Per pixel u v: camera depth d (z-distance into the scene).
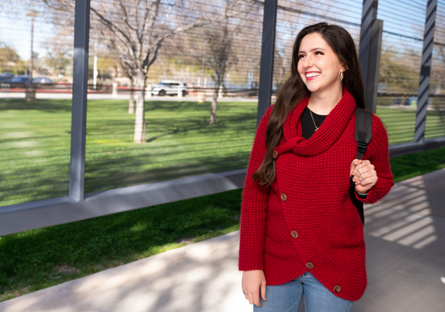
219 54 5.65
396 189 6.03
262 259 1.45
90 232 3.99
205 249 3.63
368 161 1.32
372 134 1.38
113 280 3.00
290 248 1.41
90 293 2.80
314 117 1.44
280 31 5.65
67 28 4.66
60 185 5.11
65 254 3.45
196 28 5.48
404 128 9.06
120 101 8.34
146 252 3.60
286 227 1.41
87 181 5.05
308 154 1.34
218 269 3.24
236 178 4.62
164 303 2.70
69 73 4.86
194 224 4.36
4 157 5.79
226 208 4.99
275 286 1.45
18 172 5.33
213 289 2.92
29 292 2.85
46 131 7.32
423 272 3.37
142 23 5.44
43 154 6.20
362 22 6.19
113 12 5.29
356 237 1.41
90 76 5.45
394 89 8.23
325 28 1.39
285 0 5.59
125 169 5.92
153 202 3.92
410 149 7.98
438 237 4.18
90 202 3.46
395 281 3.19
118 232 4.03
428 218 4.75
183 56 5.59
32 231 3.93
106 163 6.15
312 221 1.36
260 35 5.91
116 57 5.57
